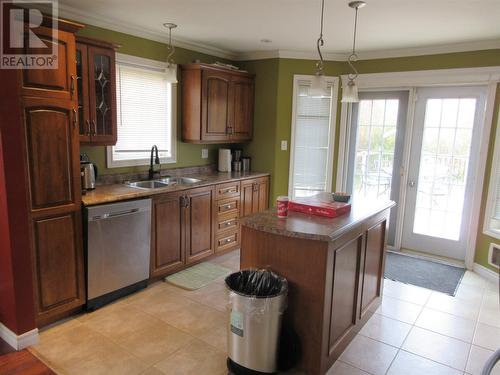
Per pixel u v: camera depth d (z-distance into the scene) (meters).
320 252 2.01
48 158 2.39
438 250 4.30
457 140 4.05
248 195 4.39
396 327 2.74
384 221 2.88
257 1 2.72
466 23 3.07
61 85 2.42
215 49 4.44
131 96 3.69
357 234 2.38
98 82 3.02
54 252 2.50
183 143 4.30
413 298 3.23
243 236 2.30
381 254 2.94
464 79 3.81
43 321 2.56
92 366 2.21
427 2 2.61
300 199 2.77
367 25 3.22
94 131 3.02
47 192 2.41
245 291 2.19
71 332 2.55
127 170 3.70
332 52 4.43
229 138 4.45
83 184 3.04
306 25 3.32
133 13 3.10
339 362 2.31
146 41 3.71
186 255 3.64
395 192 4.49
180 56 4.09
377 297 2.98
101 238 2.76
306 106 4.68
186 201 3.53
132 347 2.40
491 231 3.70
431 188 4.27
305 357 2.15
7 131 2.15
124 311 2.86
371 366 2.28
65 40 2.41
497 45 3.60
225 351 2.39
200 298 3.11
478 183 3.80
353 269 2.42
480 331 2.71
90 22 3.19
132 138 3.75
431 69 4.00
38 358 2.27
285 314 2.17
